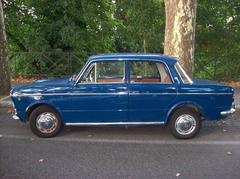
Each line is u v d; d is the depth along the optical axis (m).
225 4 8.72
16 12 10.79
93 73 4.25
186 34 5.91
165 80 4.25
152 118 4.26
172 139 4.30
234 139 4.32
